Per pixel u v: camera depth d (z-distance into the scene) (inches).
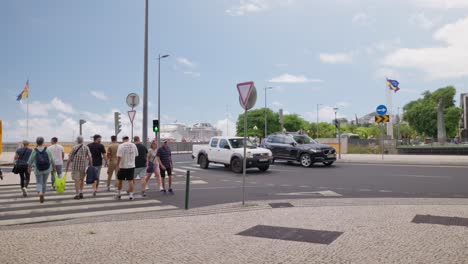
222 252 209.3
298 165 908.0
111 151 506.0
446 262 186.9
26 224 305.9
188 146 2169.0
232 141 789.2
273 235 245.9
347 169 796.6
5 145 1660.9
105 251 214.1
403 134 4188.0
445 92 3002.0
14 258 202.5
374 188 514.3
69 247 223.0
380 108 1043.3
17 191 498.3
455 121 2950.3
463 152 1282.0
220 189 517.3
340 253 203.6
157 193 482.0
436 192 470.0
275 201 406.0
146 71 730.8
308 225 274.5
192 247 219.9
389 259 192.1
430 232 246.7
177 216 322.3
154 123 837.2
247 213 327.9
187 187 366.9
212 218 307.6
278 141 925.2
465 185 530.0
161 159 486.9
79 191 440.8
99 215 338.6
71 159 438.9
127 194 474.6
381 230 253.9
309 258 195.8
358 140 1736.0
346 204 378.6
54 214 345.4
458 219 289.6
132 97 647.1
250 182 597.0
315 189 511.5
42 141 412.8
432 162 925.2
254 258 197.5
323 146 864.9
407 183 559.5
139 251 213.5
